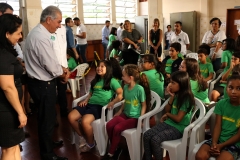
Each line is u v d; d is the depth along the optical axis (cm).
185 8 892
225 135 191
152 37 571
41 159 257
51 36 240
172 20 905
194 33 862
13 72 180
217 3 822
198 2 855
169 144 208
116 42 554
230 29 750
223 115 195
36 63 228
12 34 177
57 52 256
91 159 257
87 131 256
